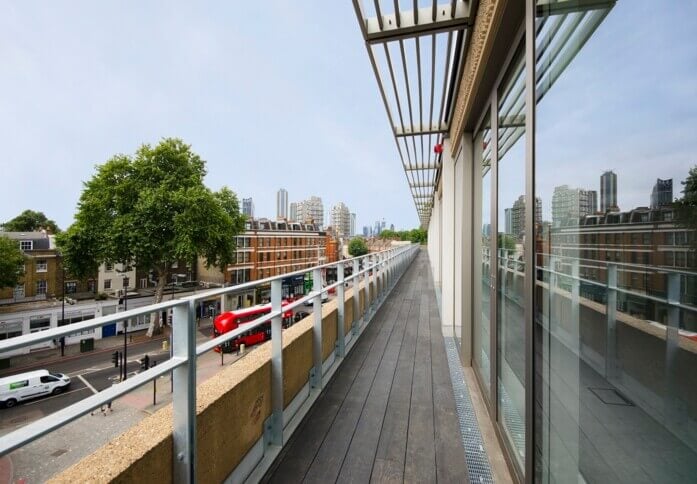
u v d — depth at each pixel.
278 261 45.28
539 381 1.36
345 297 3.71
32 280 28.94
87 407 0.76
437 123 4.49
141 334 26.47
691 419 0.56
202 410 1.24
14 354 21.12
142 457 0.98
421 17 2.43
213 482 1.31
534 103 1.32
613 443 0.82
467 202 3.29
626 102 0.73
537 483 1.37
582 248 0.98
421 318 5.18
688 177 0.55
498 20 1.61
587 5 0.91
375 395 2.60
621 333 0.78
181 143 24.03
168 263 24.23
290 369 2.12
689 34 0.53
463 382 2.85
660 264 0.63
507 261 2.03
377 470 1.74
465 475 1.71
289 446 1.94
